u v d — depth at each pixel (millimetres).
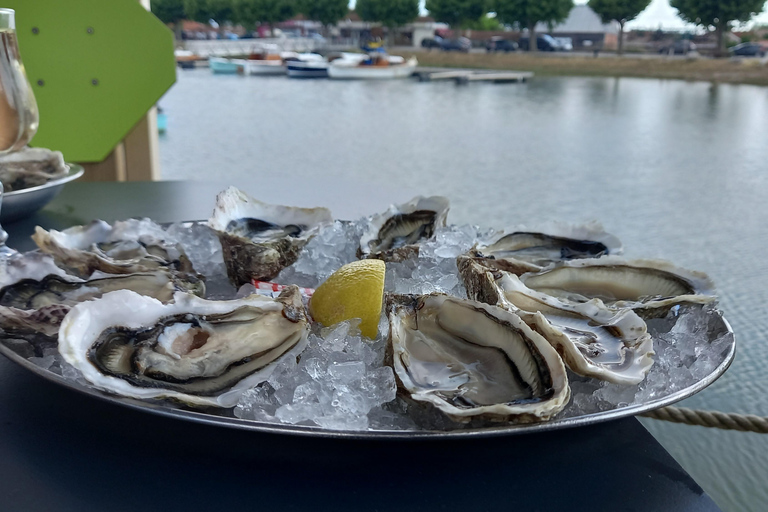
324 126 4605
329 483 435
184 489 423
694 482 454
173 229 834
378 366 526
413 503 420
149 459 450
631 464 470
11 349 510
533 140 3881
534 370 475
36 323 520
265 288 660
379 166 3475
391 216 857
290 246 726
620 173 2988
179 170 3361
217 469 443
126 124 1633
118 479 430
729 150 3039
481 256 696
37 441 463
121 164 1743
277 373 489
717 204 2400
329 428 404
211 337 521
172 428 485
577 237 806
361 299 580
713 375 476
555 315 601
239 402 448
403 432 397
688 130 3396
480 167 3340
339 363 496
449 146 3861
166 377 481
